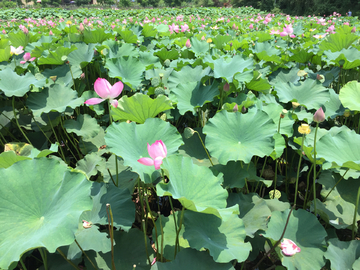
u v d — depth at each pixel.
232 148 2.00
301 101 3.00
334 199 2.09
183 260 1.48
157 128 2.02
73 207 1.36
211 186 1.61
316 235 1.72
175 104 2.83
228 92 2.90
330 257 1.60
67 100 2.78
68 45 4.07
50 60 3.46
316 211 2.01
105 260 1.68
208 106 3.33
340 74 3.83
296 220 1.80
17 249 1.20
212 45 4.44
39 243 1.20
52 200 1.44
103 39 4.69
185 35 5.89
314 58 4.25
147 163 1.55
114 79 3.85
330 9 28.98
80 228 1.70
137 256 1.72
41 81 2.77
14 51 3.41
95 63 4.03
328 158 1.82
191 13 18.36
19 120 3.13
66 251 1.56
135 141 1.96
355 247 1.69
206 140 2.05
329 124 3.21
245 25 9.16
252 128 2.10
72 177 1.50
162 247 1.59
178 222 1.79
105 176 2.28
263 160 2.89
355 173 2.11
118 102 2.10
